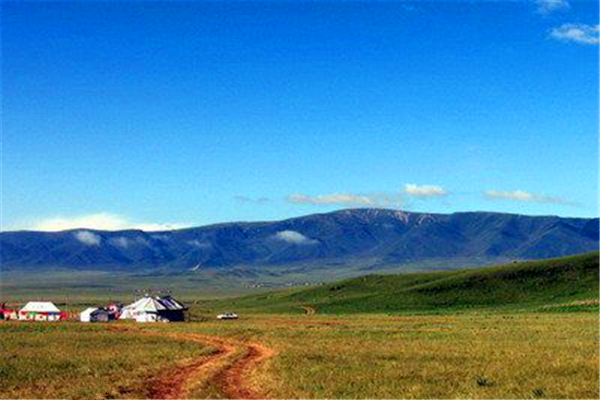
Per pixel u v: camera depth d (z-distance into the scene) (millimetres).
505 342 70562
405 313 160125
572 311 134750
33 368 56594
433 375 48250
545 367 50656
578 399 38844
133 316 155000
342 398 39750
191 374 51969
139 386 45781
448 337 80125
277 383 45062
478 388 42438
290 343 77438
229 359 61844
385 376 48000
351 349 67438
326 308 194875
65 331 109062
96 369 55438
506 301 179625
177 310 156625
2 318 160875
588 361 53375
